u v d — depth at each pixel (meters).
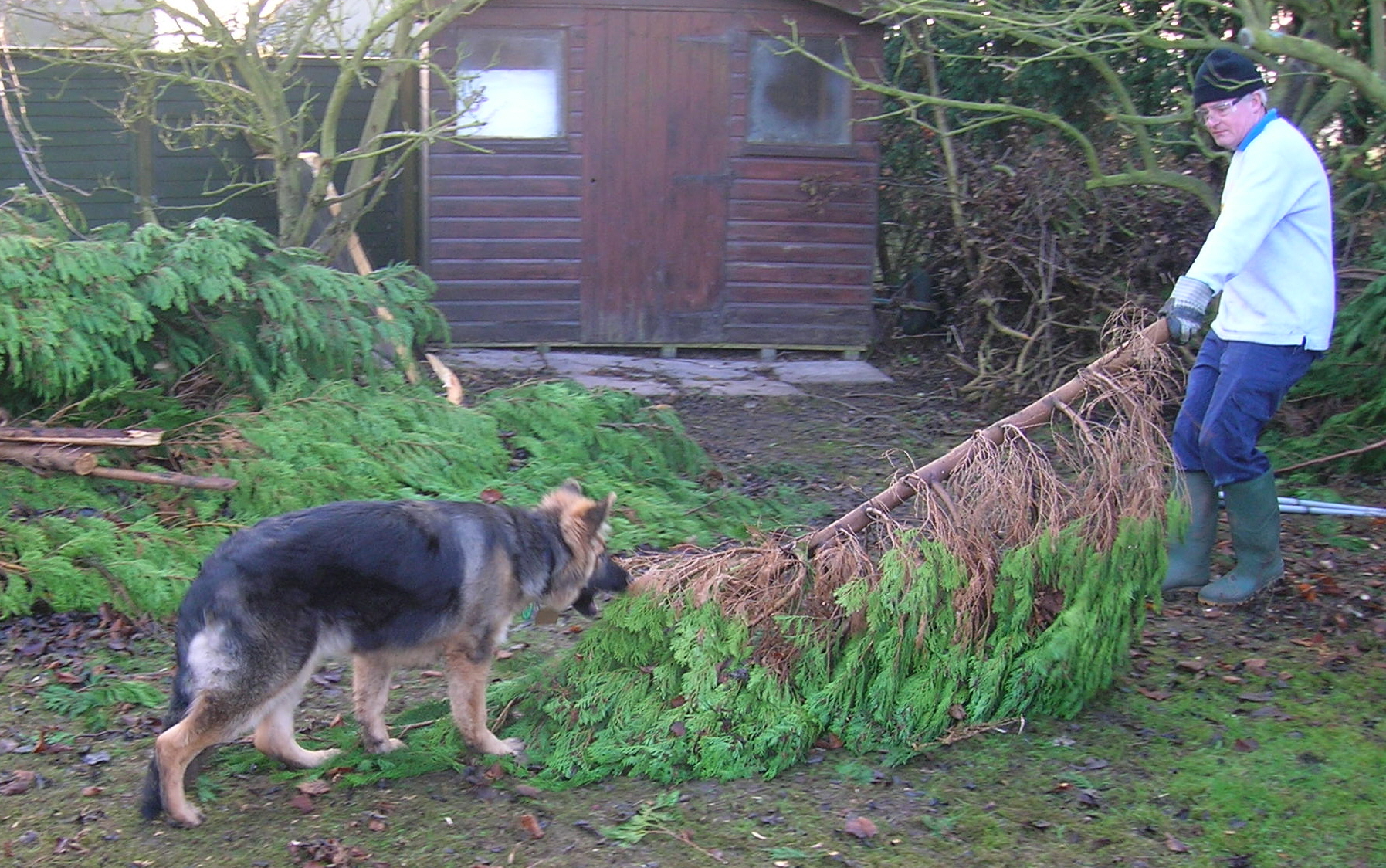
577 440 7.23
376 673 4.00
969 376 10.23
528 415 7.32
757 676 4.10
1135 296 8.73
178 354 6.90
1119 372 4.57
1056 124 8.55
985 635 4.31
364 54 8.56
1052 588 4.37
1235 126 4.71
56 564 5.21
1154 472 4.39
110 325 6.41
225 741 3.67
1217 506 5.17
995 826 3.64
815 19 10.36
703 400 9.34
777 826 3.66
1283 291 4.75
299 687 3.70
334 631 3.70
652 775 3.94
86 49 9.24
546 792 3.89
